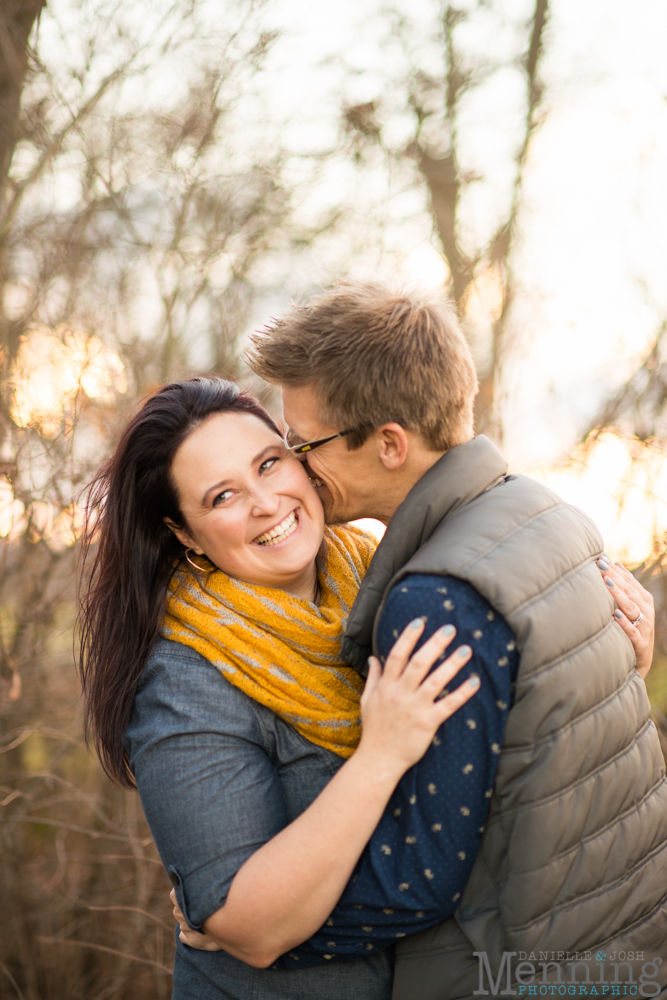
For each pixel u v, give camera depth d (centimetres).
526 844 103
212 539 134
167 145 360
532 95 452
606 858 109
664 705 237
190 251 377
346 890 108
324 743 124
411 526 120
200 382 143
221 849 110
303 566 136
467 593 106
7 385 294
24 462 290
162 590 138
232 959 125
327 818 105
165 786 116
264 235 407
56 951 301
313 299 130
